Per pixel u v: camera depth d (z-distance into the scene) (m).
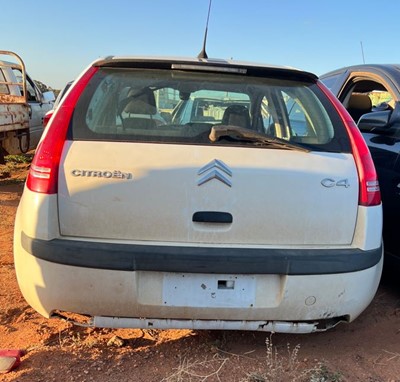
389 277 3.87
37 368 2.54
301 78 2.86
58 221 2.36
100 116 2.52
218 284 2.38
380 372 2.63
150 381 2.47
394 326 3.23
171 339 2.93
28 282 2.43
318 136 2.62
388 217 3.51
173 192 2.35
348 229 2.48
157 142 2.44
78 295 2.37
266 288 2.41
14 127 7.95
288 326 2.51
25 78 8.55
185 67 2.69
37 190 2.36
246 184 2.38
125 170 2.34
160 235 2.37
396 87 3.88
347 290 2.46
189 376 2.52
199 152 2.41
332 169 2.47
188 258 2.31
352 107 4.79
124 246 2.33
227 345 2.87
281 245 2.43
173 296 2.38
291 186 2.40
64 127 2.44
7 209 6.37
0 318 3.17
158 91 2.67
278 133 2.68
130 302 2.37
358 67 4.57
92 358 2.67
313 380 2.45
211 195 2.36
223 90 2.73
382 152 3.66
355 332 3.13
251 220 2.39
